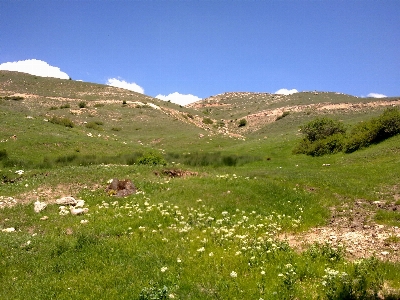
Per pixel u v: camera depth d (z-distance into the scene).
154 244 11.73
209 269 9.58
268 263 9.88
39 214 15.77
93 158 37.34
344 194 19.66
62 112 78.06
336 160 35.19
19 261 10.43
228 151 50.88
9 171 28.42
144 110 90.88
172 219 14.58
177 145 59.84
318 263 9.85
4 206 16.94
